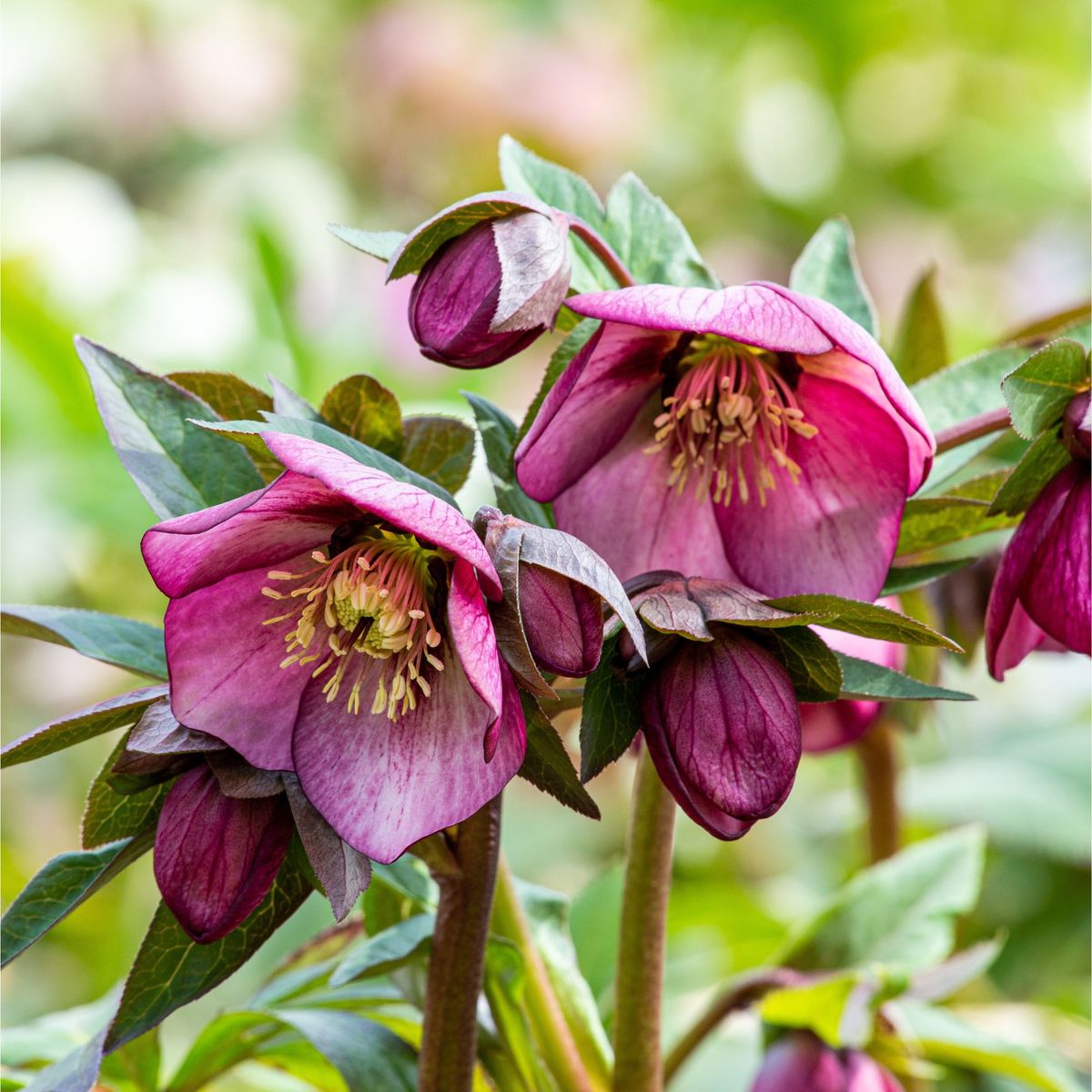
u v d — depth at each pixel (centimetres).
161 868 78
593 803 79
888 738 98
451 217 80
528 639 77
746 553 83
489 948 85
